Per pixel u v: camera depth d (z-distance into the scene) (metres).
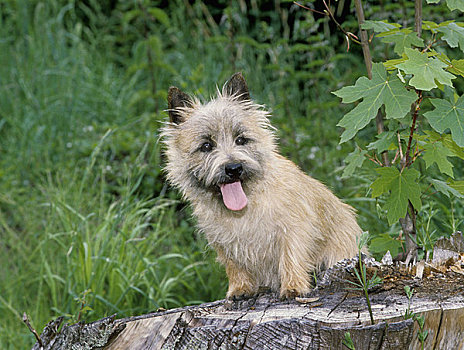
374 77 5.89
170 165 7.75
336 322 5.09
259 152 7.19
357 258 6.28
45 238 10.54
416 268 6.13
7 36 18.52
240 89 7.79
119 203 11.97
